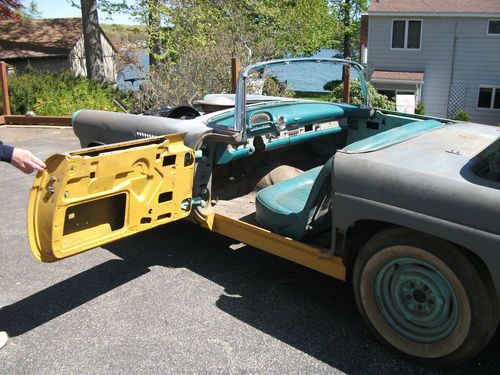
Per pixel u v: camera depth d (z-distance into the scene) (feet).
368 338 10.25
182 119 14.32
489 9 70.23
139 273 13.32
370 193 9.13
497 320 8.41
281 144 14.47
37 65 88.84
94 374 9.35
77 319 11.20
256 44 47.83
